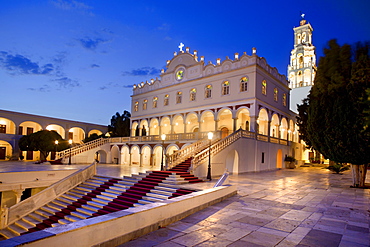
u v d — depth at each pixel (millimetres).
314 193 12727
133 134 39500
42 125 42312
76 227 4844
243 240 6102
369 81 13367
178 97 32688
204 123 32594
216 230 6809
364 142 13492
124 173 19734
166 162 19156
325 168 31922
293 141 36031
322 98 15516
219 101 28000
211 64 29344
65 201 14461
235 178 18562
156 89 35594
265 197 11344
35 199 14172
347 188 14695
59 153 31234
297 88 50219
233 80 27062
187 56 32406
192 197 8531
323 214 8625
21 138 36906
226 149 20234
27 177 16750
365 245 5898
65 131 45469
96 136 44312
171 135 29766
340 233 6707
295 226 7262
